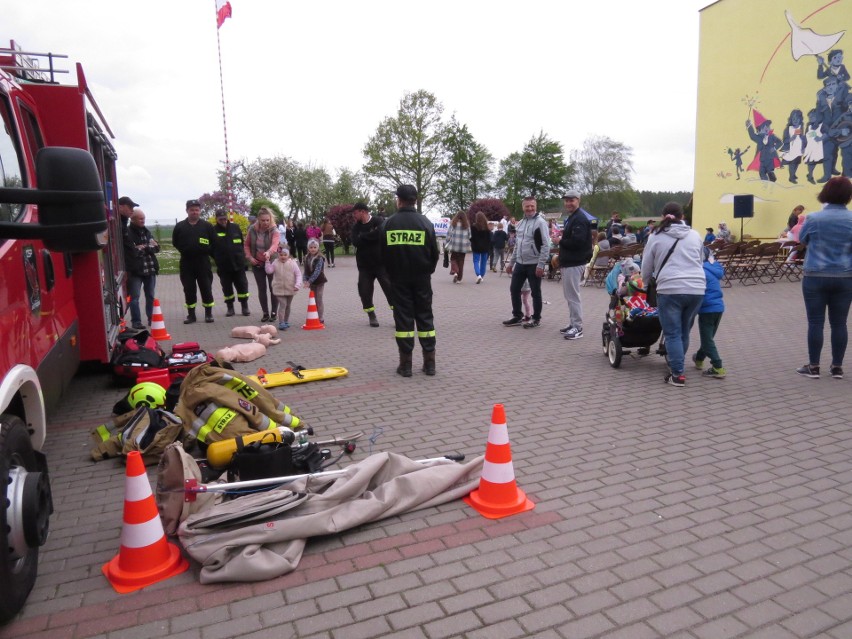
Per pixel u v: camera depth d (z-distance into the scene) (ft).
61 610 9.42
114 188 26.50
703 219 78.18
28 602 9.63
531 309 40.01
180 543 11.21
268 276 34.63
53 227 8.01
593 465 14.64
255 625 8.98
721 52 73.20
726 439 16.25
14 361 10.17
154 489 13.62
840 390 20.57
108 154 25.11
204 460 14.38
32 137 14.52
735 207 65.51
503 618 9.06
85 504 13.14
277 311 35.55
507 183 212.84
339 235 112.88
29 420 10.93
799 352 26.48
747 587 9.77
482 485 12.48
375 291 52.42
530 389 21.16
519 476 14.06
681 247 20.77
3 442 8.75
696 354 23.59
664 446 15.80
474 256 57.41
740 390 20.76
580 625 8.88
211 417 15.06
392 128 176.86
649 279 21.83
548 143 208.44
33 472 9.54
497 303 43.70
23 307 11.24
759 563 10.44
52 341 13.69
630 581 9.96
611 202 223.51
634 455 15.23
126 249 32.14
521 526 11.77
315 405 19.58
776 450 15.46
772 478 13.84
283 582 10.03
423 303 22.62
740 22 70.28
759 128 68.95
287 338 31.07
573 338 29.86
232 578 9.96
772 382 21.71
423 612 9.22
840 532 11.47
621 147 220.84
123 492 13.71
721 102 73.72
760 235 69.77
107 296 21.80
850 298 21.31
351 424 17.70
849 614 9.10
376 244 32.83
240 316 38.11
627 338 23.67
